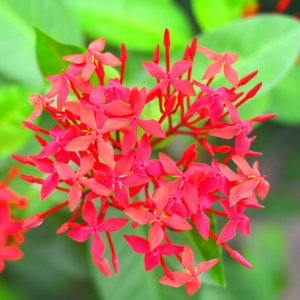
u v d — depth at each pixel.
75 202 0.49
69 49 0.54
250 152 0.51
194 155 0.50
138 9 0.63
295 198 0.78
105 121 0.50
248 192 0.50
